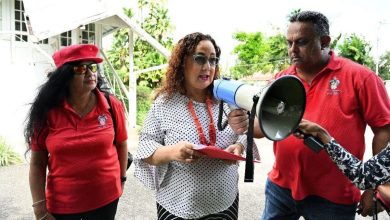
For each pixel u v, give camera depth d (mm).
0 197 5172
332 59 2455
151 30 16766
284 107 1678
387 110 2301
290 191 2689
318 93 2463
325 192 2467
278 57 27172
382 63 35750
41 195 2480
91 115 2529
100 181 2531
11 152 7203
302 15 2406
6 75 9391
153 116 2359
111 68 11672
